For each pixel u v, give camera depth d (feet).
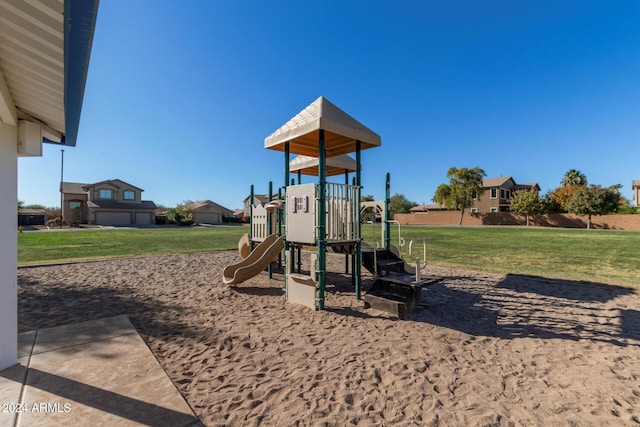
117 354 10.68
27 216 136.77
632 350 11.70
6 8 5.74
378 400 8.38
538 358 11.02
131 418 7.22
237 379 9.37
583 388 9.05
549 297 19.45
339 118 17.69
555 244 51.37
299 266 24.32
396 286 17.67
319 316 15.48
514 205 131.54
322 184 16.75
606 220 108.88
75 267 28.71
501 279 24.50
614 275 25.66
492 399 8.47
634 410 7.99
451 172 144.36
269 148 21.33
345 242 18.11
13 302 9.70
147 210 149.69
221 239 63.98
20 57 7.49
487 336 13.12
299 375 9.64
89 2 5.53
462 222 145.89
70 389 8.38
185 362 10.44
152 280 23.62
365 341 12.37
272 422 7.38
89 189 137.49
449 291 21.01
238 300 18.48
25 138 10.29
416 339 12.65
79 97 9.68
